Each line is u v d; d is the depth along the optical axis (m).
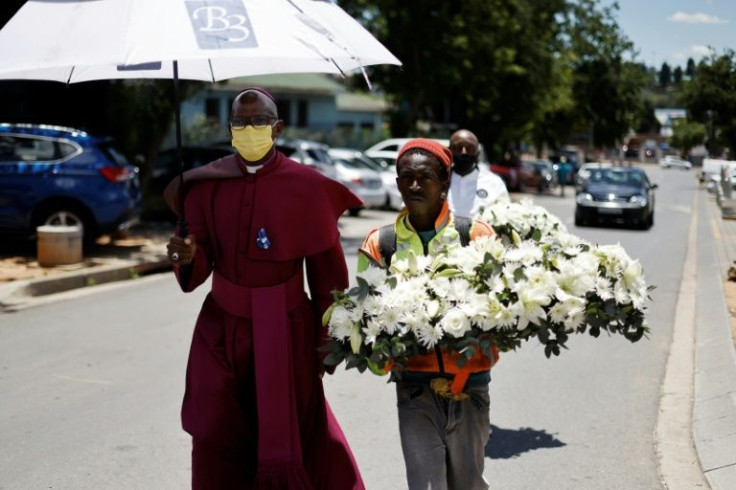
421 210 3.34
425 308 3.01
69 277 11.15
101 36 3.08
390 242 3.46
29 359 7.47
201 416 3.37
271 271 3.39
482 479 3.39
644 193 21.91
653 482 4.81
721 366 6.78
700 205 29.66
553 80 38.38
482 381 3.33
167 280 12.10
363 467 5.02
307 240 3.41
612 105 56.56
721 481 4.68
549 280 3.00
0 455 5.19
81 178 13.01
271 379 3.32
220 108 37.94
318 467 3.56
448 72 28.70
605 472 4.96
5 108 16.88
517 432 5.70
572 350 8.07
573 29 53.91
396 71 29.16
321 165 21.69
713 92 15.27
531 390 6.71
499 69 32.44
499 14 30.98
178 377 6.95
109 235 15.38
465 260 3.07
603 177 23.05
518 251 3.10
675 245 17.67
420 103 31.14
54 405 6.19
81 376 6.95
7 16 15.20
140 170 18.14
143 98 16.88
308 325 3.52
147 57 2.99
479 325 2.99
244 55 3.03
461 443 3.32
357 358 3.05
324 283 3.56
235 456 3.42
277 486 3.33
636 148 94.06
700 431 5.50
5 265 12.22
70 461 5.11
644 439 5.54
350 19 3.62
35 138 12.99
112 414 6.00
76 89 17.12
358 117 49.50
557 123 55.44
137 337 8.34
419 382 3.31
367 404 6.28
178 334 8.48
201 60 3.99
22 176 12.80
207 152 19.22
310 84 43.78
